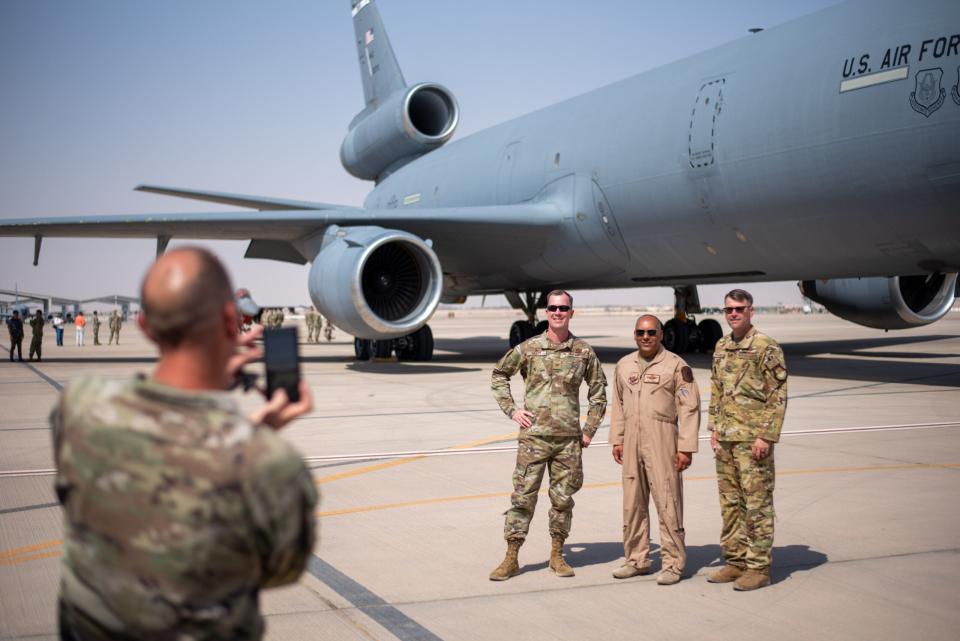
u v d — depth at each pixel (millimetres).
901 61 10648
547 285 19531
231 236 17203
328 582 4348
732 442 4371
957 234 10938
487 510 5844
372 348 20000
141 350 27266
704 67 13984
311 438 8891
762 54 12836
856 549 4859
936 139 10320
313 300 15844
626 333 37500
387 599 4105
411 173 23391
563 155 16641
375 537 5188
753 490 4297
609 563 4727
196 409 1538
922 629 3693
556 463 4562
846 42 11422
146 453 1501
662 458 4418
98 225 15367
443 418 10344
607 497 6203
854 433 8922
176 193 22000
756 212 12844
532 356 4574
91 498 1525
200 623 1535
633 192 14781
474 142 20891
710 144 13117
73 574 1572
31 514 5625
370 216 15617
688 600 4125
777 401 4293
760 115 12344
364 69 26797
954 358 19578
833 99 11367
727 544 4438
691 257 14820
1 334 50281
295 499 1552
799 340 27969
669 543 4398
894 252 11961
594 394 4617
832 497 6082
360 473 7102
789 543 4996
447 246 17500
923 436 8719
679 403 4445
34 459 7695
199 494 1487
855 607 3967
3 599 4008
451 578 4438
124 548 1506
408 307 16094
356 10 27016
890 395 12250
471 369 17578
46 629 3648
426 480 6816
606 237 15812
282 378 1734
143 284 1612
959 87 10055
